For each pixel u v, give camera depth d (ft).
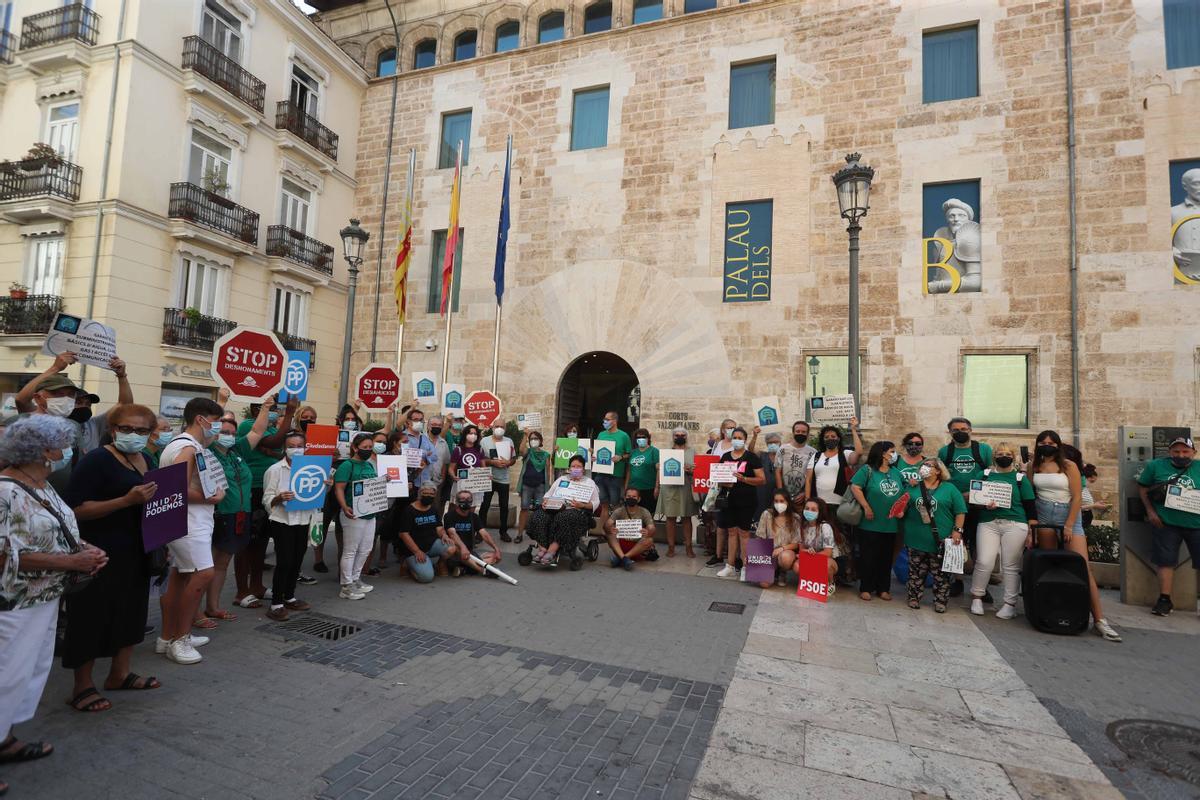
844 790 10.28
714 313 43.73
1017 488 20.74
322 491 19.51
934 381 38.47
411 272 53.47
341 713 12.50
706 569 27.02
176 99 43.09
